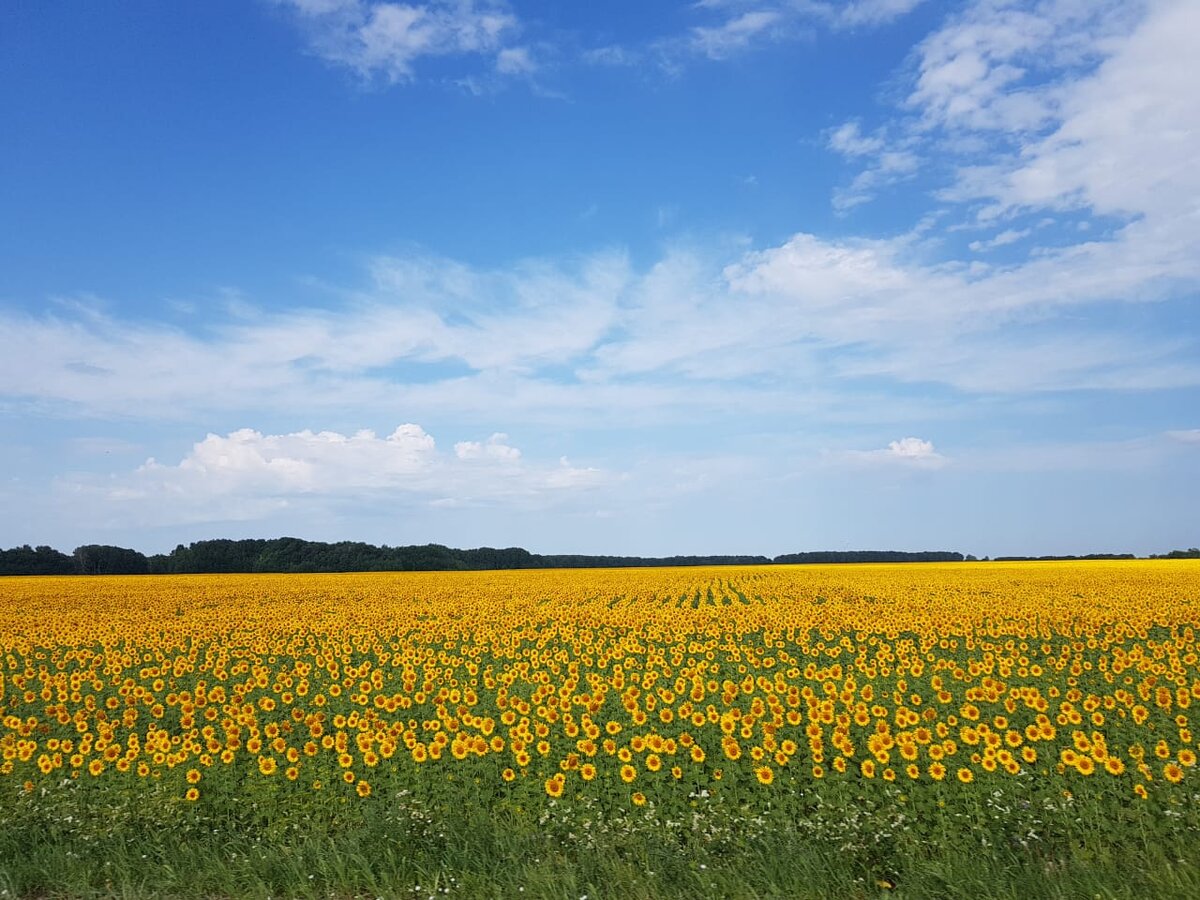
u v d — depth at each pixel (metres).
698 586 53.09
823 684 17.14
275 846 9.77
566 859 9.05
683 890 8.32
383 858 9.27
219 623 33.41
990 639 25.48
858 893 8.25
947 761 11.63
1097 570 64.44
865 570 72.75
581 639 26.69
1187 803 9.72
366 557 115.38
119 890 8.84
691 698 16.25
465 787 11.31
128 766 12.36
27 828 10.31
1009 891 7.83
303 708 16.89
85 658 24.88
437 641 28.16
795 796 10.59
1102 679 17.33
